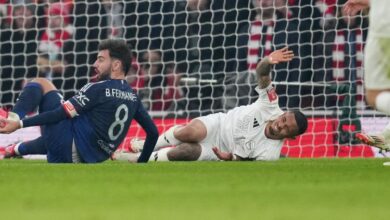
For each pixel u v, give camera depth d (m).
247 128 29.92
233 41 44.09
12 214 11.24
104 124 26.16
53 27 45.25
